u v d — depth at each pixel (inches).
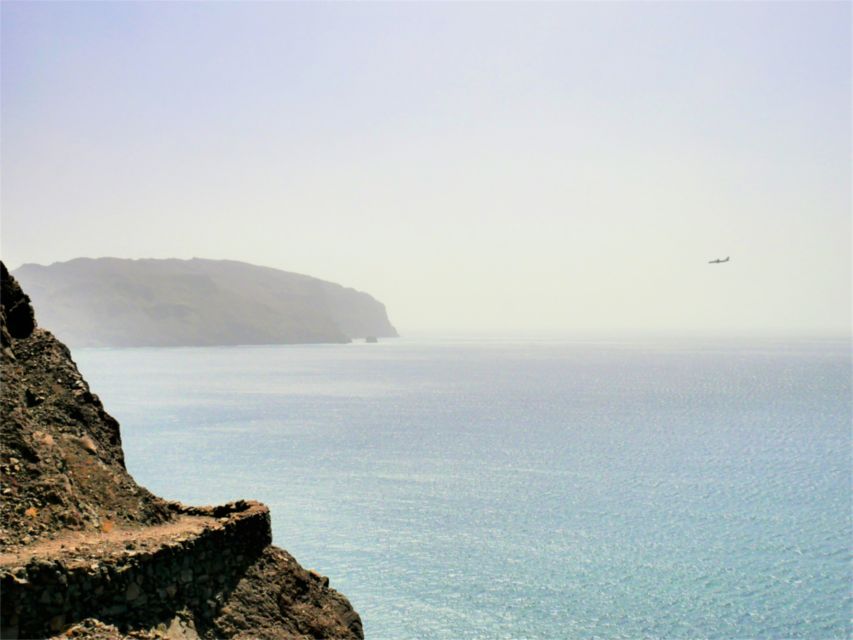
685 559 2154.3
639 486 3112.7
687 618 1754.4
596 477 3307.1
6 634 746.8
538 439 4480.8
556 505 2783.0
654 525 2507.4
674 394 7509.8
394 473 3373.5
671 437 4554.6
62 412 1122.0
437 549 2239.2
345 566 2082.9
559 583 1972.2
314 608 1078.4
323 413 5762.8
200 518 1098.1
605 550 2241.6
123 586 850.8
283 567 1088.2
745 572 2049.7
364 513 2640.3
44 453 1012.5
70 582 804.6
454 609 1802.4
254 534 1071.6
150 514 1046.4
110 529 977.5
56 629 780.0
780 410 6038.4
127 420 5157.5
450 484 3142.2
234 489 2984.7
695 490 3029.0
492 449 4077.3
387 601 1844.2
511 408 6259.8
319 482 3142.2
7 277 1256.8
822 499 2856.8
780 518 2583.7
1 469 948.6
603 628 1708.9
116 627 821.9
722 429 4913.9
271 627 988.6
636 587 1945.1
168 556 915.4
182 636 884.0
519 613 1774.1
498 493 2972.4
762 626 1713.8
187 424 4977.9
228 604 974.4
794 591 1914.4
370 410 6048.2
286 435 4534.9
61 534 919.0
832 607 1809.8
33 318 1279.5
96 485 1034.7
